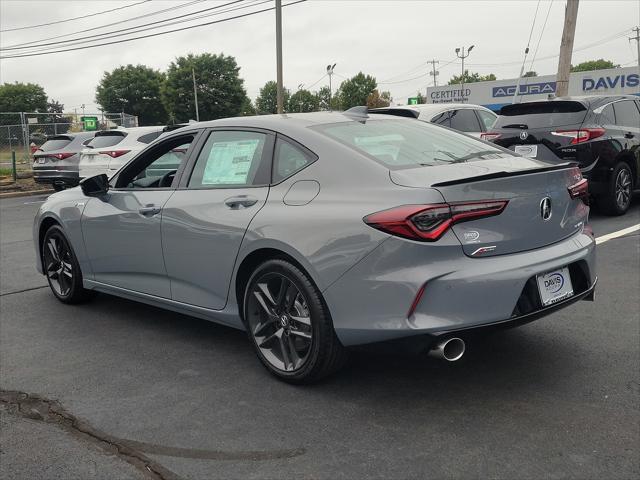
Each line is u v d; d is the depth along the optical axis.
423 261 2.93
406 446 2.81
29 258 7.68
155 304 4.45
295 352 3.49
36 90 97.06
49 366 3.98
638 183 8.75
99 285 4.93
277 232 3.40
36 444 2.97
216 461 2.75
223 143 4.05
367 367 3.73
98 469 2.72
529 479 2.52
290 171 3.58
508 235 3.10
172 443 2.93
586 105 8.00
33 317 5.09
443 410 3.15
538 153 8.08
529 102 8.33
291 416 3.15
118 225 4.52
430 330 2.91
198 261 3.94
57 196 5.39
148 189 4.42
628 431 2.87
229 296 3.81
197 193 4.03
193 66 88.25
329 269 3.16
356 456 2.75
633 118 8.81
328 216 3.22
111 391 3.55
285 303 3.50
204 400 3.39
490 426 2.96
